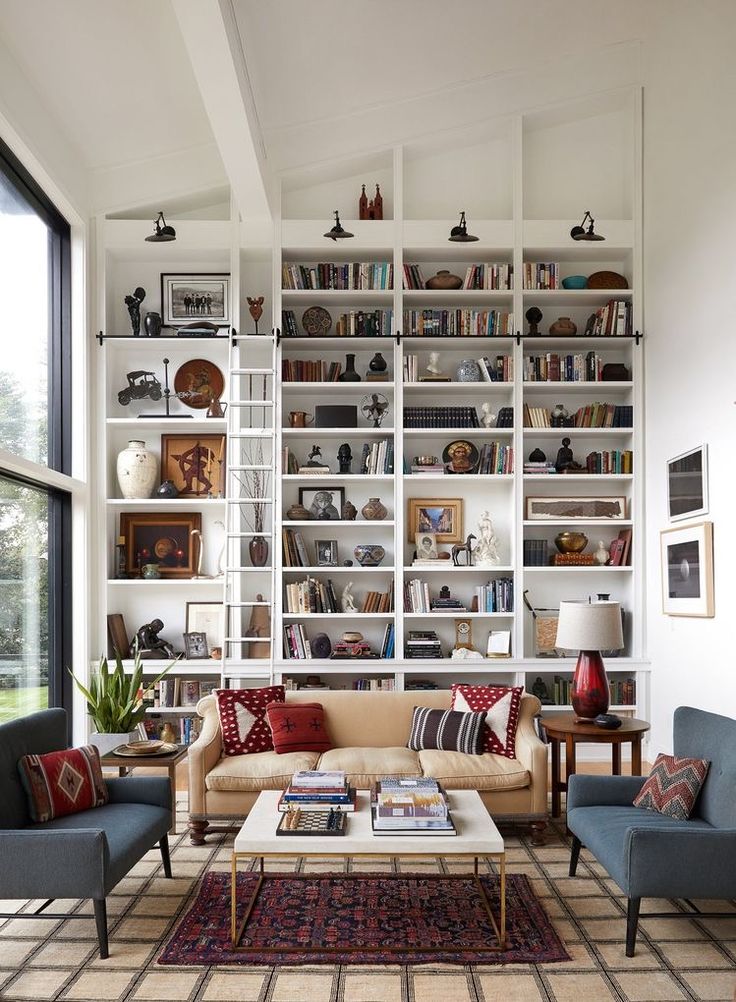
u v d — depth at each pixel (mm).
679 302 6176
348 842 3510
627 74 6961
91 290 6859
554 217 7258
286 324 6965
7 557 5414
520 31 6410
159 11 5004
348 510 7035
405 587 6992
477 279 7008
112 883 3447
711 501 5523
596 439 7258
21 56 5277
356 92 6691
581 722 5148
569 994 3166
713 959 3441
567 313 7266
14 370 5590
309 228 6953
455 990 3195
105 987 3223
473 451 7086
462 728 5109
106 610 6785
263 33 5633
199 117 6383
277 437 6867
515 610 6867
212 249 6973
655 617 6676
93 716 5797
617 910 3904
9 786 3744
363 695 5457
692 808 3986
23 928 3729
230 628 6930
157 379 7234
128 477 6875
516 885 4184
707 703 5598
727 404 5309
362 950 3494
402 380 6945
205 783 4840
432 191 7258
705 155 5730
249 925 3725
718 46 5543
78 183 6570
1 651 5297
